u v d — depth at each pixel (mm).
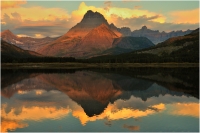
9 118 37062
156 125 32594
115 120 35281
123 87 75188
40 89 72188
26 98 55812
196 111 40344
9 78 109188
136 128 31234
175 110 41312
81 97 57219
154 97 55438
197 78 101312
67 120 35594
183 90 66625
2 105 47438
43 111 41812
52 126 32688
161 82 87625
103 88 73438
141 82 88688
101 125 32750
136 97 55938
